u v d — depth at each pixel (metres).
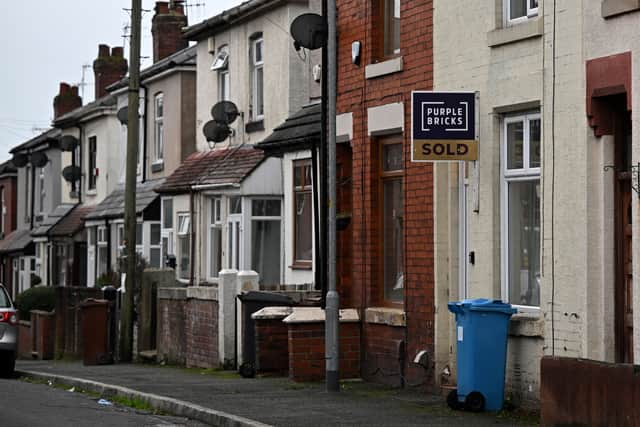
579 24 15.99
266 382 22.06
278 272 33.06
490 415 16.58
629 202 15.46
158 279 32.47
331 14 19.64
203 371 25.64
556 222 16.31
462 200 19.27
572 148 16.06
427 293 19.80
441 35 19.39
